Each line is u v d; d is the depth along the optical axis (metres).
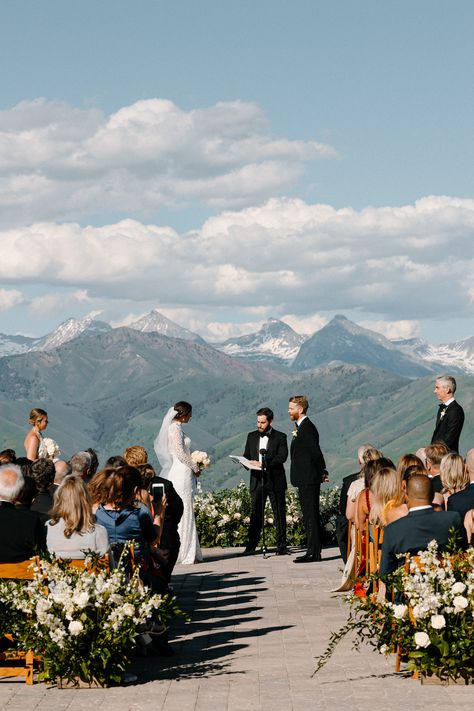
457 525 8.32
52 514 8.42
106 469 9.45
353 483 12.30
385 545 8.38
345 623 10.58
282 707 6.95
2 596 7.93
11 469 8.43
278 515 17.52
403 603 8.39
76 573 7.97
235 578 14.52
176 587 13.76
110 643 7.68
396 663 8.00
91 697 7.38
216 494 20.64
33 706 7.09
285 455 17.47
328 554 17.47
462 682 7.55
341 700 7.10
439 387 14.20
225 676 8.06
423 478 8.45
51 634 7.58
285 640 9.70
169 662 8.75
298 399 16.47
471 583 7.57
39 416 14.59
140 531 9.26
